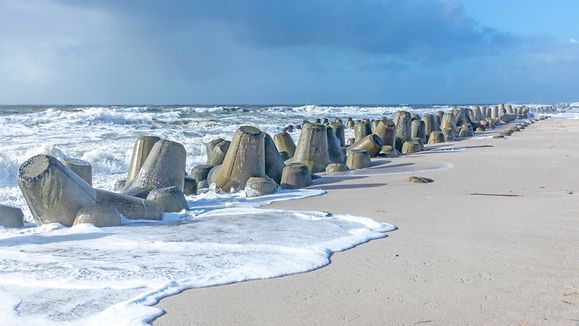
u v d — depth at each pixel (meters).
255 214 8.59
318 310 4.25
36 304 4.40
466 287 4.72
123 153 19.59
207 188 12.68
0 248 6.32
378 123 20.86
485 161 16.06
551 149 19.83
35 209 8.00
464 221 7.57
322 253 5.89
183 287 4.80
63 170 7.97
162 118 42.38
